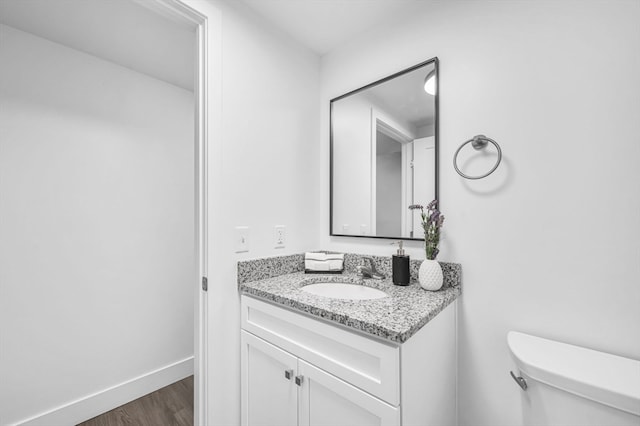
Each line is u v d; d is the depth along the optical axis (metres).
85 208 1.66
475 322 1.13
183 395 1.87
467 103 1.16
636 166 0.84
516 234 1.04
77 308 1.62
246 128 1.31
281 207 1.47
